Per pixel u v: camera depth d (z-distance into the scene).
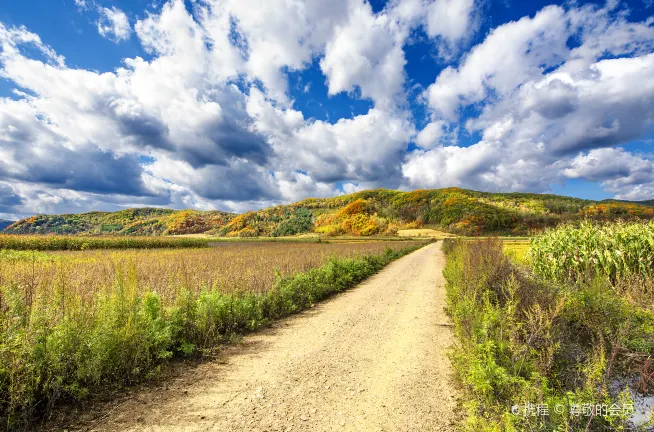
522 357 4.22
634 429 2.97
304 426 3.74
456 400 4.44
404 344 6.84
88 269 12.27
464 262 11.66
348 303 11.13
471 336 5.13
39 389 3.88
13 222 122.94
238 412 4.03
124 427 3.62
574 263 10.36
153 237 44.66
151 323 5.59
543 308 5.50
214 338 6.55
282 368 5.50
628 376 4.03
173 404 4.20
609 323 5.39
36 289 6.19
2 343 3.74
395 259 31.75
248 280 10.24
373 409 4.17
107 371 4.53
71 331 4.35
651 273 9.04
